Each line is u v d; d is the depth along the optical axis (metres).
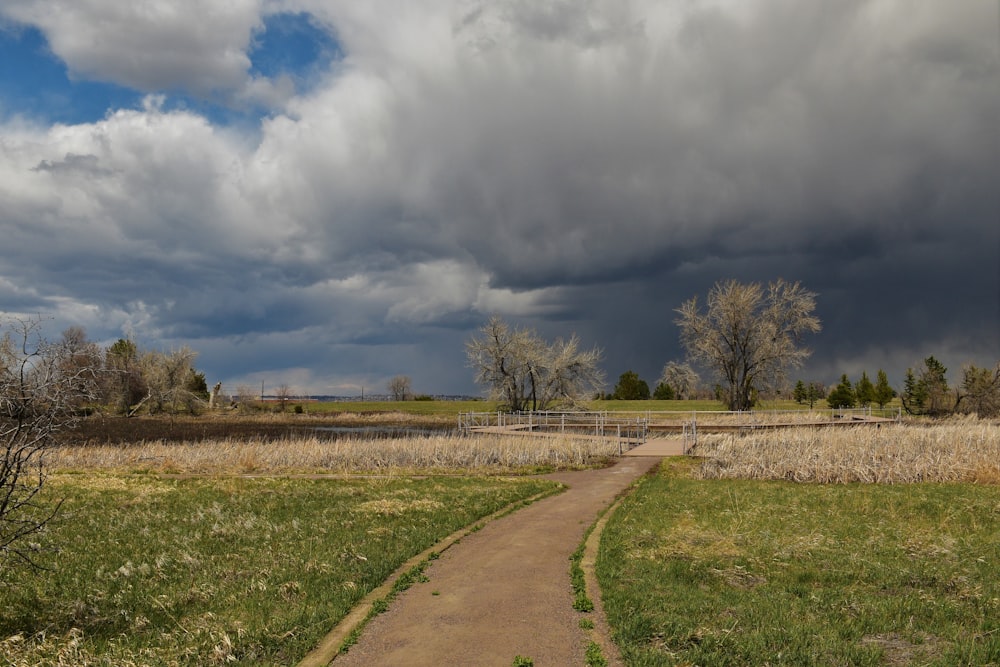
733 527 16.69
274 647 9.10
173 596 11.15
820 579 12.23
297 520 17.56
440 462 35.03
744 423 51.78
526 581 12.22
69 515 18.14
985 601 10.80
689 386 75.50
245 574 12.52
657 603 10.66
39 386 8.52
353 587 11.59
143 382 81.69
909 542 14.69
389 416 89.12
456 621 10.12
